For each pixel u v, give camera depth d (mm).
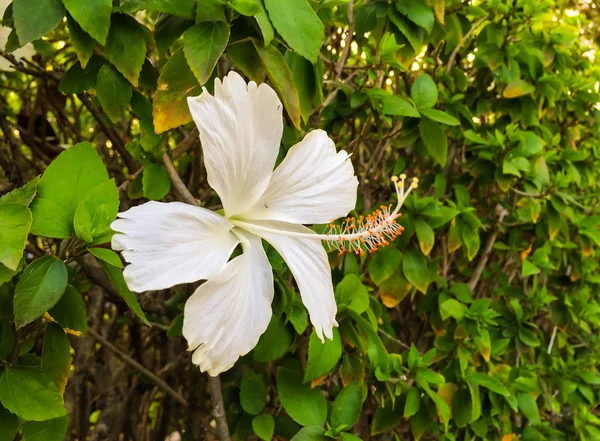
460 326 447
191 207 248
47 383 232
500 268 565
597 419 559
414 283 430
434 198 452
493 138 486
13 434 235
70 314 243
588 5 923
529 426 517
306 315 345
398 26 377
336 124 435
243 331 259
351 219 313
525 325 530
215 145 245
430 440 508
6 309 238
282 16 269
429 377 379
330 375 407
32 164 467
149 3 262
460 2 459
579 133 646
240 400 360
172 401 562
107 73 295
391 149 582
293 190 290
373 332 344
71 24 266
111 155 556
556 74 583
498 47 509
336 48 519
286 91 282
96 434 492
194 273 238
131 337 538
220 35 259
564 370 568
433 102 413
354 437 324
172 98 270
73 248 238
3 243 208
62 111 527
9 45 283
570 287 622
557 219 522
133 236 223
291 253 285
